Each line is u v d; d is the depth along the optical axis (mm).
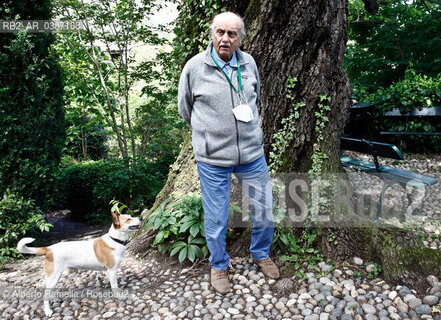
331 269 2449
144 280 2590
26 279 2762
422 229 3119
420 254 2305
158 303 2271
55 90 4031
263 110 2811
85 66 6738
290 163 2834
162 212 2855
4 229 3500
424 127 6586
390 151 3141
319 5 2568
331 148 2846
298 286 2342
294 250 2611
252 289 2346
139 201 5289
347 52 10039
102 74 7000
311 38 2654
